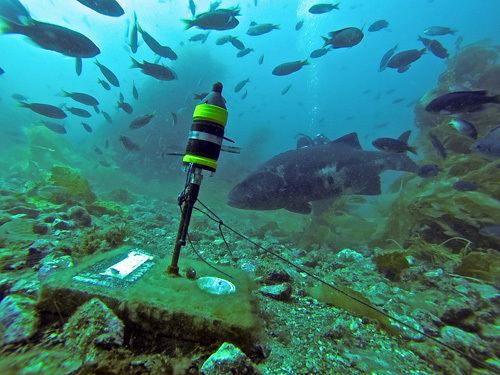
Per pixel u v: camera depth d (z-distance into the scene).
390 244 1.72
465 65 2.57
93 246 0.84
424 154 2.26
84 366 0.38
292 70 2.30
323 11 2.32
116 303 0.46
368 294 0.88
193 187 0.54
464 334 0.66
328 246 1.84
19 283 0.56
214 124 0.51
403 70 1.99
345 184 1.69
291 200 1.64
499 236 1.27
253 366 0.40
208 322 0.45
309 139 2.29
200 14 1.81
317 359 0.51
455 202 1.54
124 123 5.42
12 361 0.37
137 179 4.59
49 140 3.68
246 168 5.84
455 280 1.02
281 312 0.67
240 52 2.93
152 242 1.12
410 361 0.57
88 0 1.51
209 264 0.67
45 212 1.32
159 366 0.40
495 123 1.93
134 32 1.92
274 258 1.15
